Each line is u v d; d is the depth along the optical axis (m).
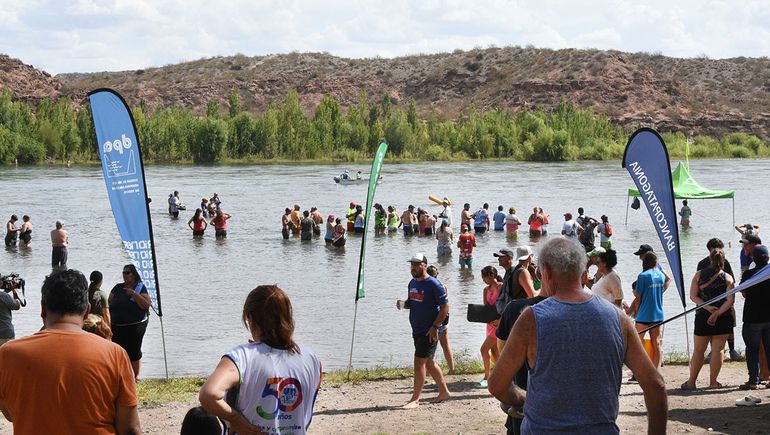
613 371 4.39
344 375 13.26
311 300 22.25
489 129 137.25
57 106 128.88
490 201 55.53
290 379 4.62
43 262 30.05
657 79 196.50
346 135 134.12
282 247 34.69
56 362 4.58
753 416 9.36
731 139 151.25
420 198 58.59
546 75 199.62
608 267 11.33
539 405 4.38
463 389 11.82
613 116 183.50
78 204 53.84
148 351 16.52
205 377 13.75
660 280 11.41
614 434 4.38
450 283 25.42
